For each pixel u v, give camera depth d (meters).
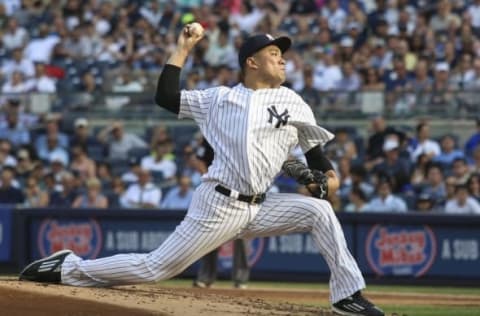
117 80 53.84
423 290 37.06
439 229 38.97
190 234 18.92
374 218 39.62
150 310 17.42
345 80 50.75
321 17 54.81
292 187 43.66
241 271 34.28
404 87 49.38
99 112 51.34
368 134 46.91
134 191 45.28
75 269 19.66
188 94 19.30
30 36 60.06
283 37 18.80
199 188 19.05
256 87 18.95
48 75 56.16
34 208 43.44
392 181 43.44
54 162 48.03
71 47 57.84
